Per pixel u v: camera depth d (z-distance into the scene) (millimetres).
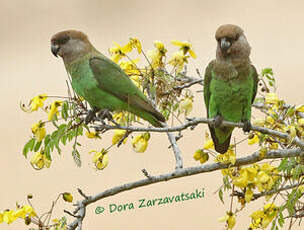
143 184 8461
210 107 10578
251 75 10219
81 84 10195
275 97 9164
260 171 8242
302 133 8492
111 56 10234
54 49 10562
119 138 9406
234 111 10461
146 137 9422
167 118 9883
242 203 8586
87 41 10594
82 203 8414
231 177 8586
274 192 8453
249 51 10203
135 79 10297
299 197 8148
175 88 10039
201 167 8633
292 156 8281
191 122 8008
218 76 10219
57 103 8773
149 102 9703
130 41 10016
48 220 8086
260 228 8742
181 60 9969
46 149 8516
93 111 9523
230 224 8555
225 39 9938
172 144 9164
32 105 8844
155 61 9938
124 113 10133
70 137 8523
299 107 8992
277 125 8883
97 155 9180
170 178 8555
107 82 9859
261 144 8398
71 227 8328
